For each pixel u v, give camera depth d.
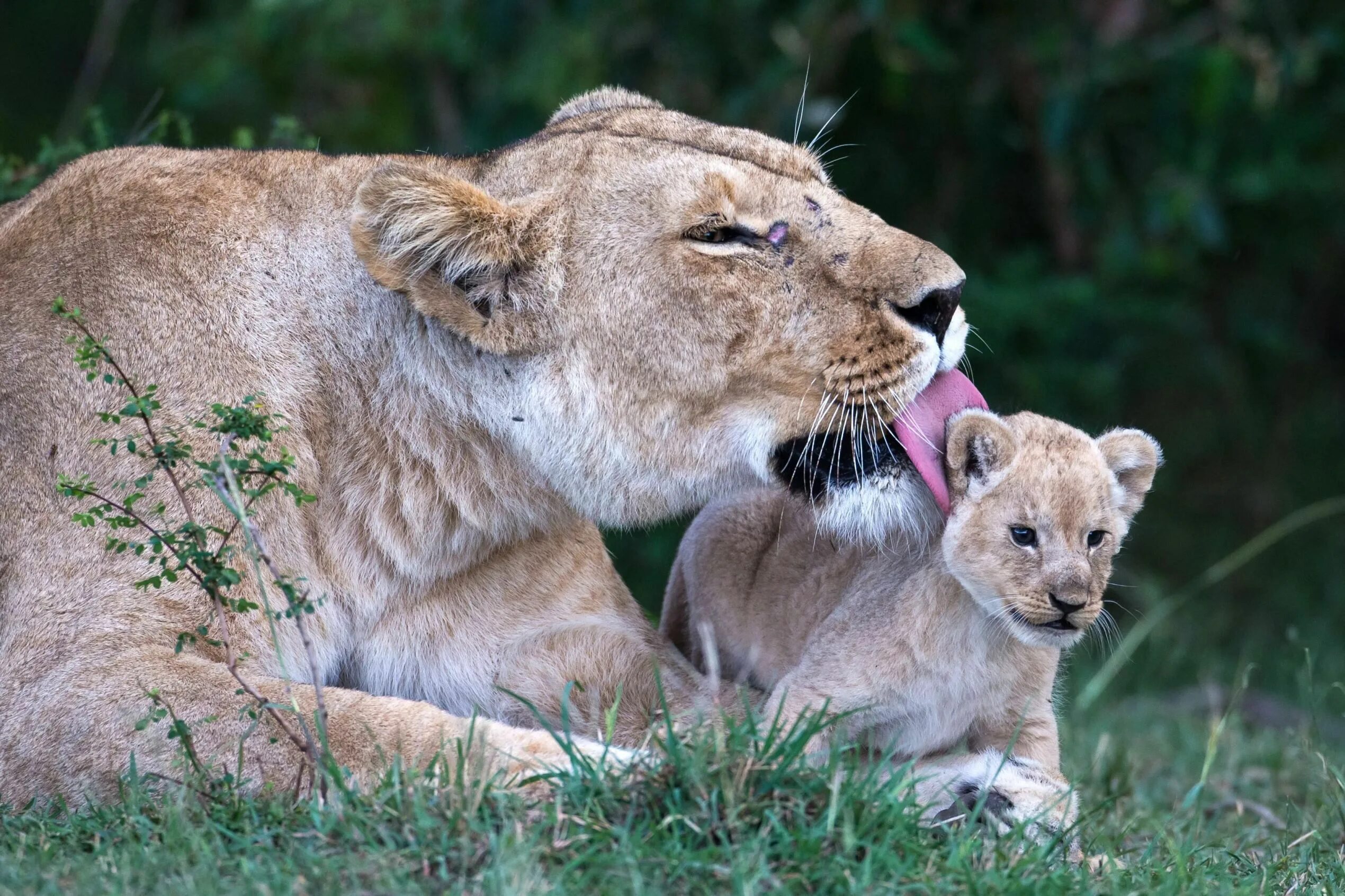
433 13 17.25
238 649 7.14
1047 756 7.52
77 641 7.02
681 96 16.89
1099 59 15.52
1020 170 17.78
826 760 6.92
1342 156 17.02
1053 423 7.43
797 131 8.37
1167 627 16.38
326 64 18.05
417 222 7.16
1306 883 6.71
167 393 7.42
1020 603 6.97
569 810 5.86
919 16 15.88
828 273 7.43
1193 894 5.95
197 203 7.86
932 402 7.59
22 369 7.59
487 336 7.42
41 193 8.41
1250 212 17.64
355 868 5.38
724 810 5.82
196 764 6.35
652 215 7.46
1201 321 18.06
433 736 6.50
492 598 8.03
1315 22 15.60
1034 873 5.81
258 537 6.72
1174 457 19.27
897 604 7.21
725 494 7.75
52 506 7.29
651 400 7.53
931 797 7.04
